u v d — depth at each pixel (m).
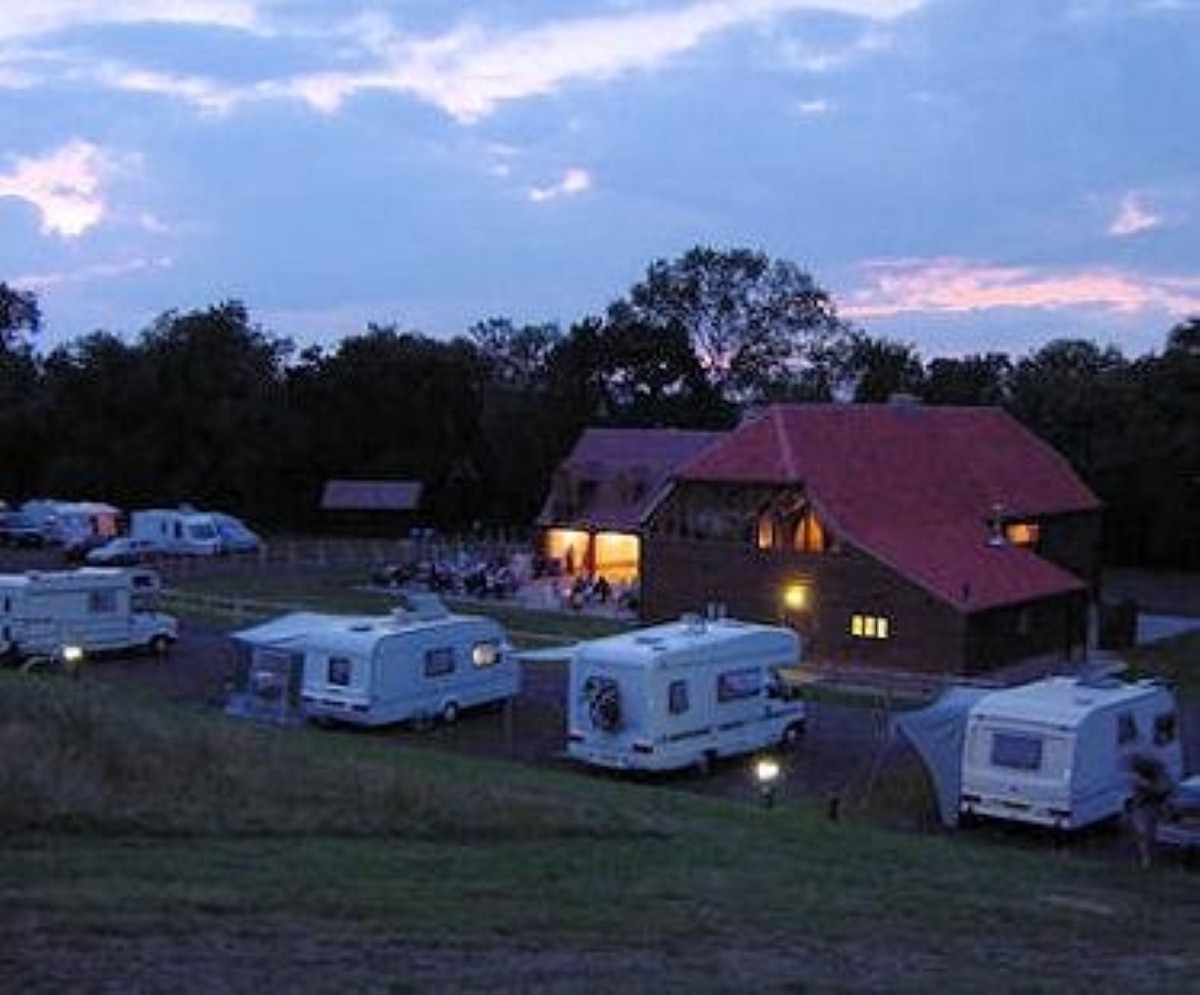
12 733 22.81
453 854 20.53
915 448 62.19
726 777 37.34
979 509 61.25
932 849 27.73
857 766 37.88
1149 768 30.56
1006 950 17.11
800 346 130.50
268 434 109.75
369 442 111.38
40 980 12.18
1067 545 67.31
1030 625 55.72
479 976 13.34
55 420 112.50
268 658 42.69
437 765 33.56
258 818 21.28
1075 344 123.94
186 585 74.06
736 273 127.62
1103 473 95.94
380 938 14.62
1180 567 96.12
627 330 121.44
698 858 22.41
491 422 110.50
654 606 58.59
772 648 39.44
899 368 125.50
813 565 54.72
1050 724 31.36
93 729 24.27
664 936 15.91
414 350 113.12
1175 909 23.22
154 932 14.05
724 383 129.12
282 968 13.09
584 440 86.44
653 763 36.19
